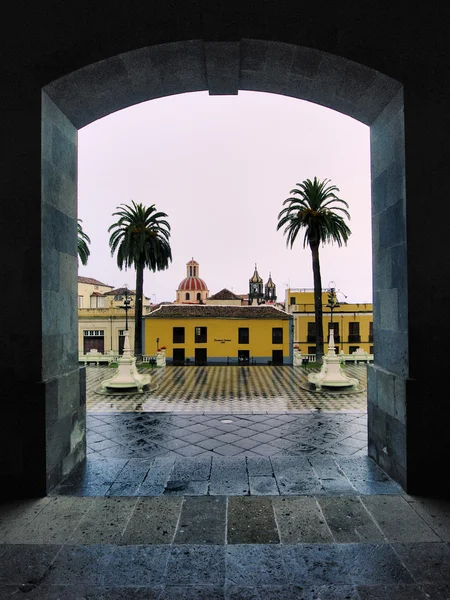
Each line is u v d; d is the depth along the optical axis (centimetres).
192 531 306
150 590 240
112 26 400
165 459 471
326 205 2638
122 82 447
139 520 324
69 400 433
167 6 402
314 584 245
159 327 3866
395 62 389
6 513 338
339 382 1741
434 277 377
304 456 481
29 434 371
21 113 383
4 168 380
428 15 390
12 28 392
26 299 376
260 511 338
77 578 252
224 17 400
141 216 2920
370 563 266
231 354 3844
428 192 380
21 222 377
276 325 3847
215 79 472
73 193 472
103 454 522
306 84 475
